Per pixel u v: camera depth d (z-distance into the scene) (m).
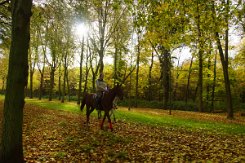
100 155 9.82
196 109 48.88
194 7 11.38
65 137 12.98
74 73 76.81
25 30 7.70
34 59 55.88
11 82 7.54
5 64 64.25
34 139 12.45
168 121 22.50
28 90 89.81
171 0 11.06
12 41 7.65
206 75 50.72
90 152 10.14
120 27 38.06
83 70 66.12
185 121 23.64
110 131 15.17
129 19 37.34
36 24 14.50
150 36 12.77
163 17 11.32
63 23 13.02
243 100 57.88
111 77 57.50
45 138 12.72
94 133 14.27
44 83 85.69
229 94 30.42
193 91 70.19
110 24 38.28
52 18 12.96
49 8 12.65
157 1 10.70
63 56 45.22
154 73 60.41
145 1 10.70
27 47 7.78
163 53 37.03
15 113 7.52
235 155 10.03
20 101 7.60
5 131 7.51
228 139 14.16
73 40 39.28
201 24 12.22
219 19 11.93
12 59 7.59
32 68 62.41
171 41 12.55
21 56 7.61
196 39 13.08
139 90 61.56
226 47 30.44
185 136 14.59
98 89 16.73
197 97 61.09
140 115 26.61
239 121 27.20
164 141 12.76
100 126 16.16
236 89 52.53
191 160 9.26
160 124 20.23
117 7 10.98
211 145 11.94
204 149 11.10
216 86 51.97
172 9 11.32
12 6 7.75
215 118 29.83
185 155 9.91
